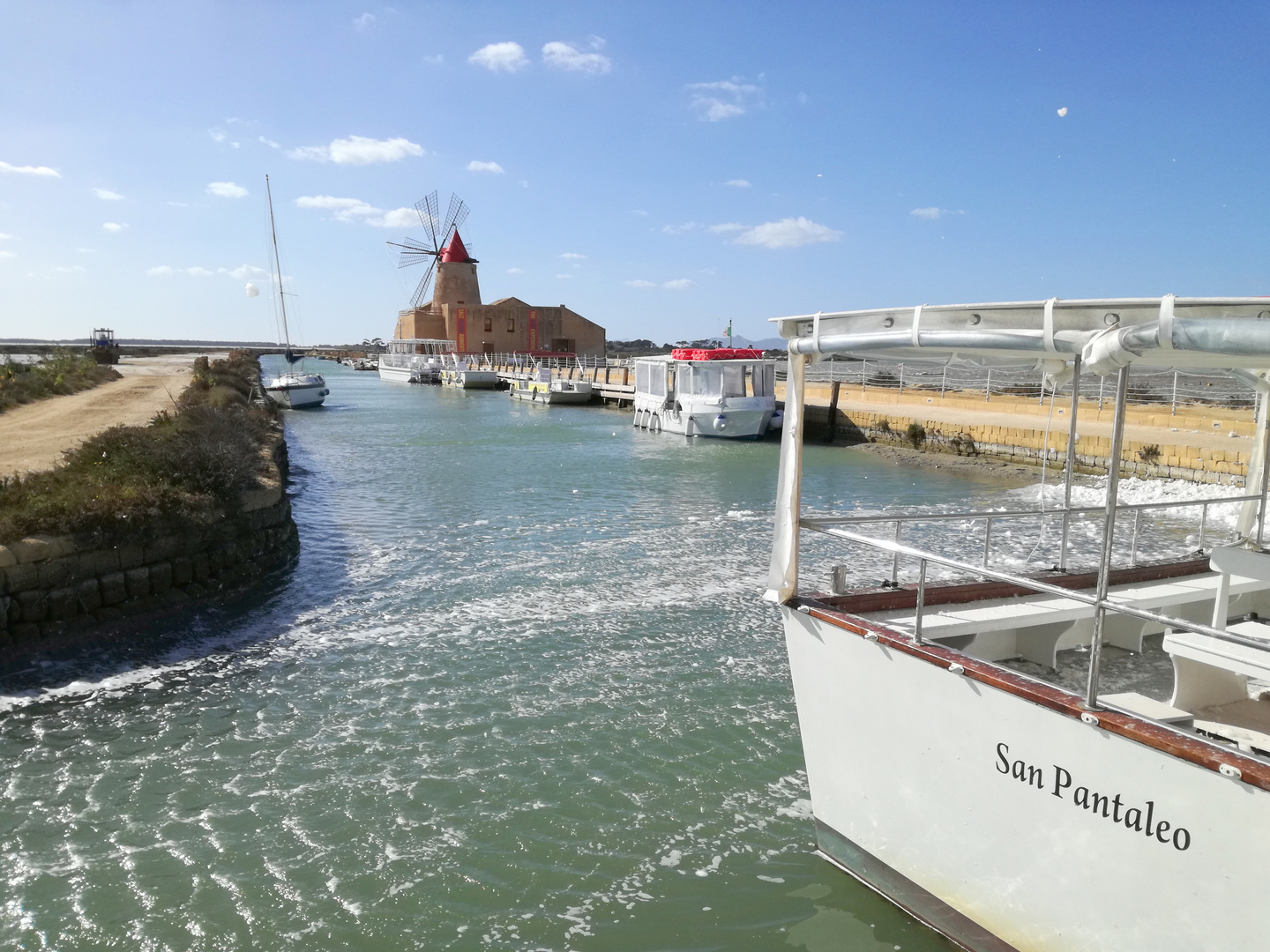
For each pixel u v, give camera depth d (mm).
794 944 4809
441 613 10953
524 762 7027
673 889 5383
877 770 4797
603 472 24594
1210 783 3293
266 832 6023
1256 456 6078
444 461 27094
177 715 7914
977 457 27562
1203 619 6148
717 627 10352
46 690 8453
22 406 26797
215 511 12117
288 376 53094
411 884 5453
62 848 5809
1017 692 3971
